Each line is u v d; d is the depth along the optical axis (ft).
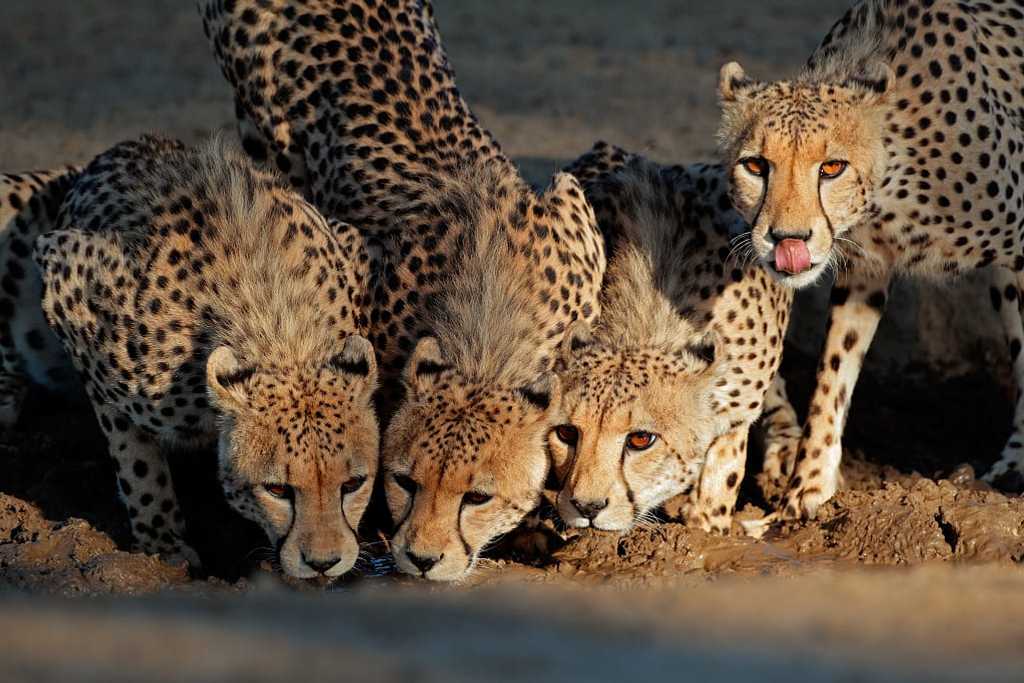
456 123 42.14
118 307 35.53
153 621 27.45
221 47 43.86
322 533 31.81
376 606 29.40
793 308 50.55
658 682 22.38
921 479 39.50
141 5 91.76
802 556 36.24
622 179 40.42
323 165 41.88
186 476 41.68
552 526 37.19
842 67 39.70
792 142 36.14
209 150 38.27
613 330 36.94
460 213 37.52
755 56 79.56
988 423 46.93
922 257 39.65
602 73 77.15
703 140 64.34
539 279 36.17
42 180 44.65
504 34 85.66
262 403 32.65
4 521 37.60
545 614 28.37
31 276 44.19
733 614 28.43
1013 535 35.50
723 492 38.42
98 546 35.88
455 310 35.35
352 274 37.50
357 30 42.34
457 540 32.53
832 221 36.86
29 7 90.22
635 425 33.99
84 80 74.38
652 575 34.01
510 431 32.96
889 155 38.11
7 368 44.55
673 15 90.38
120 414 36.70
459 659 23.73
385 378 36.58
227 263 35.37
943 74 38.27
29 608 30.04
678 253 38.96
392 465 33.14
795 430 43.80
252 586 33.24
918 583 32.12
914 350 50.31
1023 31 40.78
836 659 23.97
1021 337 41.24
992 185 38.29
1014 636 26.07
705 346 34.99
